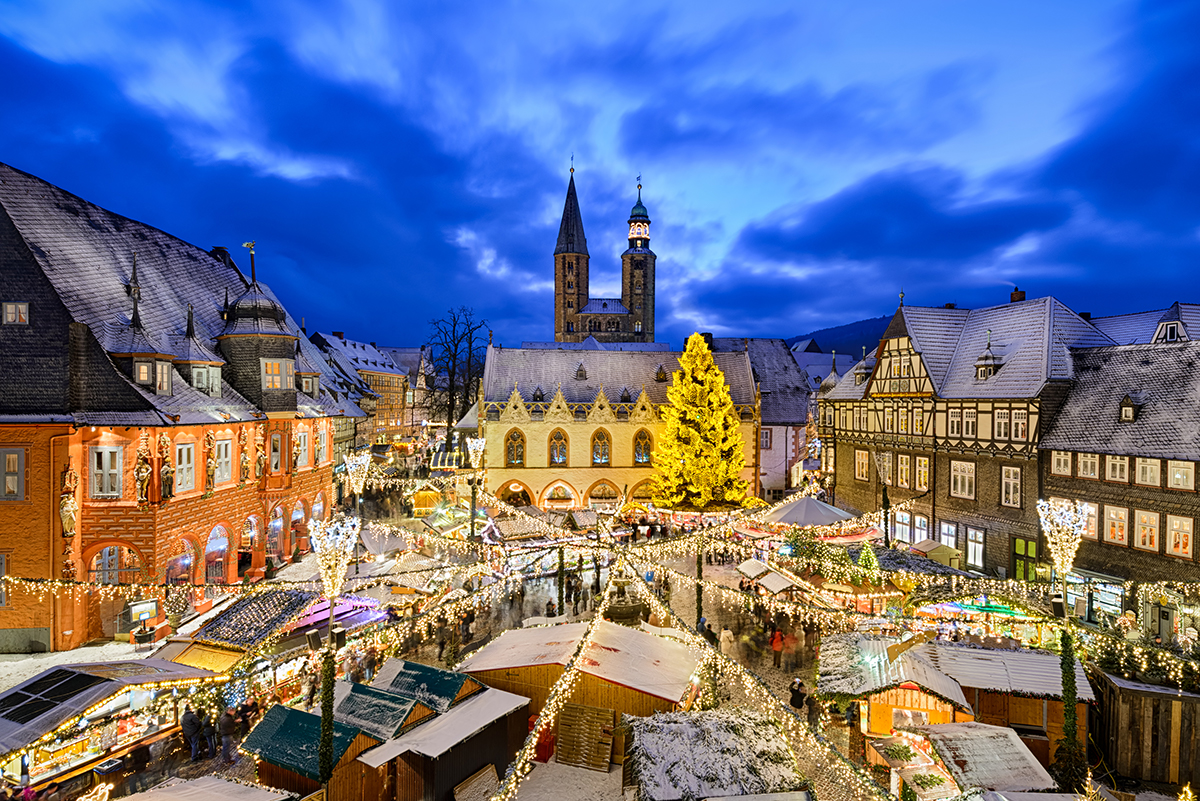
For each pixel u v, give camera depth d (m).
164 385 30.75
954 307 46.25
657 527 46.69
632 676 18.55
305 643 22.44
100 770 17.47
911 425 43.78
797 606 25.67
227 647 21.17
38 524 27.39
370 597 26.33
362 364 103.44
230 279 45.19
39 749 16.56
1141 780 16.00
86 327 28.97
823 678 18.86
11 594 27.03
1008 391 36.81
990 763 14.39
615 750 17.70
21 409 27.75
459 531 38.06
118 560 29.61
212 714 19.30
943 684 17.31
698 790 12.85
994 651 19.28
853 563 29.47
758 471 59.31
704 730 14.67
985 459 38.06
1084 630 18.34
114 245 35.31
